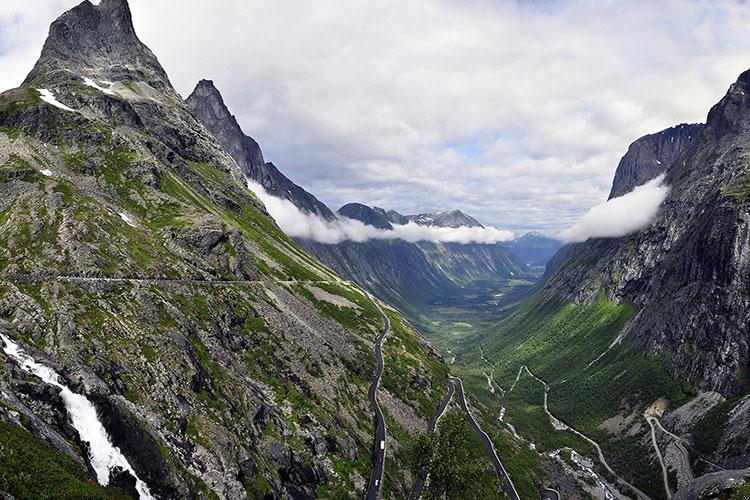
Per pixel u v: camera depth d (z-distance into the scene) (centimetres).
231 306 14525
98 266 11950
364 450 12481
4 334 7856
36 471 5069
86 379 7425
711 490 11869
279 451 9944
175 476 7350
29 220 12788
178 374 9488
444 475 10338
